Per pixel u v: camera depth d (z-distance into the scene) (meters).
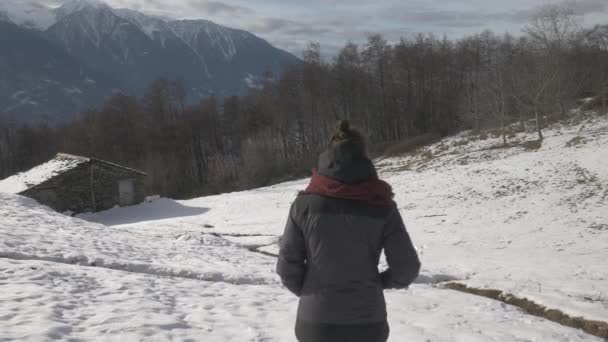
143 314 5.96
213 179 75.94
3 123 105.06
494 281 10.91
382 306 3.01
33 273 7.47
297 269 3.03
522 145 43.97
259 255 15.66
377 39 87.69
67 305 6.00
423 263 14.76
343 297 2.91
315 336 2.93
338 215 2.93
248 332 5.80
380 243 3.00
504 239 20.95
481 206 27.28
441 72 86.00
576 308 8.12
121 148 89.00
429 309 8.26
